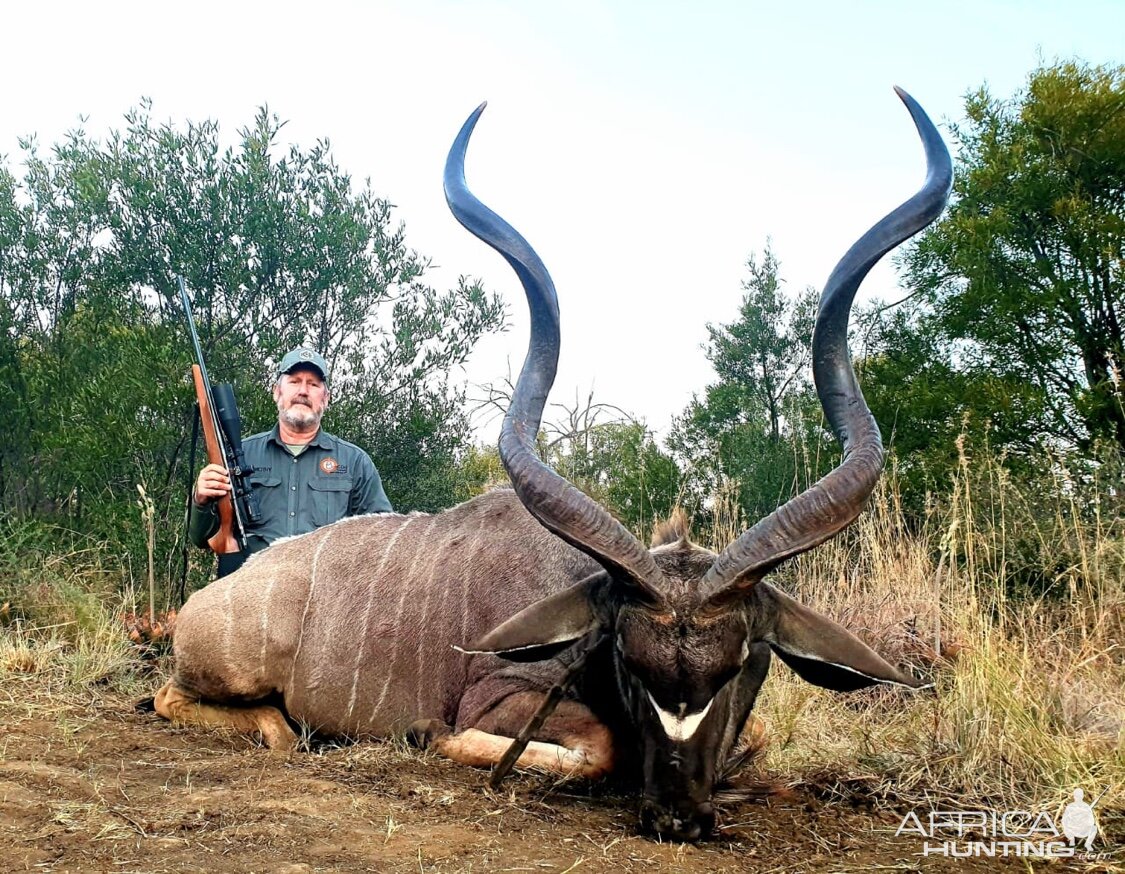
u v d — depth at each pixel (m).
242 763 3.98
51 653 5.84
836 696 5.32
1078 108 10.31
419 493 9.09
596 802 3.69
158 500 7.96
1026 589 6.20
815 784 4.04
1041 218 10.46
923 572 6.56
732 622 3.27
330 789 3.60
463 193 4.04
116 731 4.50
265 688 4.70
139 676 5.85
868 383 10.84
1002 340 10.23
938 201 3.75
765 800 3.81
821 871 3.14
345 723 4.63
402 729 4.55
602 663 3.81
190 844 3.01
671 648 3.23
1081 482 7.97
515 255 3.94
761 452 10.20
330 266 8.84
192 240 8.64
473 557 4.61
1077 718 4.68
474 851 3.08
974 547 6.62
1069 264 10.34
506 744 4.02
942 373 10.59
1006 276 10.39
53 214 9.12
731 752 3.78
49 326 9.19
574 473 9.67
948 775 4.14
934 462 9.24
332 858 2.95
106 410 7.95
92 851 2.92
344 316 9.06
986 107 11.20
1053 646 5.54
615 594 3.51
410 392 9.20
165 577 7.70
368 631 4.61
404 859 2.98
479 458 11.62
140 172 8.82
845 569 7.02
